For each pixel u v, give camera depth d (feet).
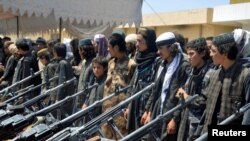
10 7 14.83
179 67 10.78
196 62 10.27
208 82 9.18
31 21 25.77
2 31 30.63
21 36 27.91
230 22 55.57
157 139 7.55
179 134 9.84
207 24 60.34
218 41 8.25
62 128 9.07
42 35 32.19
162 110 10.78
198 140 6.20
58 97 15.39
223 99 8.25
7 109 11.71
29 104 11.94
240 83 8.03
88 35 23.41
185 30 65.05
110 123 9.31
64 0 16.39
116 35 12.45
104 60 13.12
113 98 11.99
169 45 10.85
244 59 8.46
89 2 17.16
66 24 23.65
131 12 18.53
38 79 19.07
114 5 17.94
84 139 8.72
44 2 15.84
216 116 8.48
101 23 17.71
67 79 15.90
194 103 9.43
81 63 17.42
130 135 7.25
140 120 11.75
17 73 19.16
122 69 12.27
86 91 11.72
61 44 16.84
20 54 19.60
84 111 9.64
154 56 12.02
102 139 8.96
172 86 10.72
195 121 9.31
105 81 12.70
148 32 12.05
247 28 53.72
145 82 11.75
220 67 8.75
